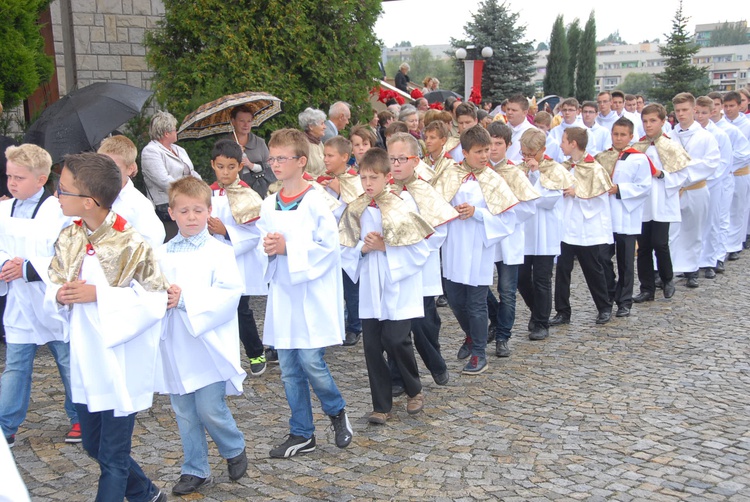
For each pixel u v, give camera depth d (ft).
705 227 29.43
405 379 15.72
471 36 111.55
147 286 10.50
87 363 10.32
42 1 25.70
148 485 11.41
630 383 18.08
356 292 21.44
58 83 34.12
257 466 13.51
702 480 12.79
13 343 13.91
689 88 125.49
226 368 12.00
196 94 27.25
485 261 18.63
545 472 13.16
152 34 29.48
